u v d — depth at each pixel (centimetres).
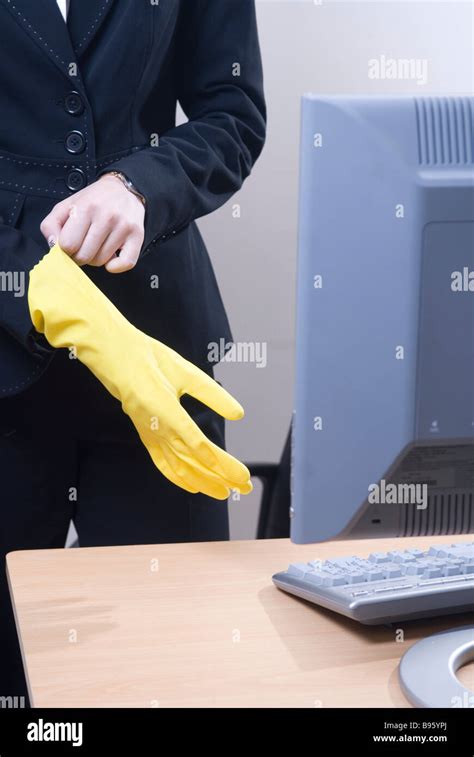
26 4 102
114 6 106
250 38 122
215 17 119
